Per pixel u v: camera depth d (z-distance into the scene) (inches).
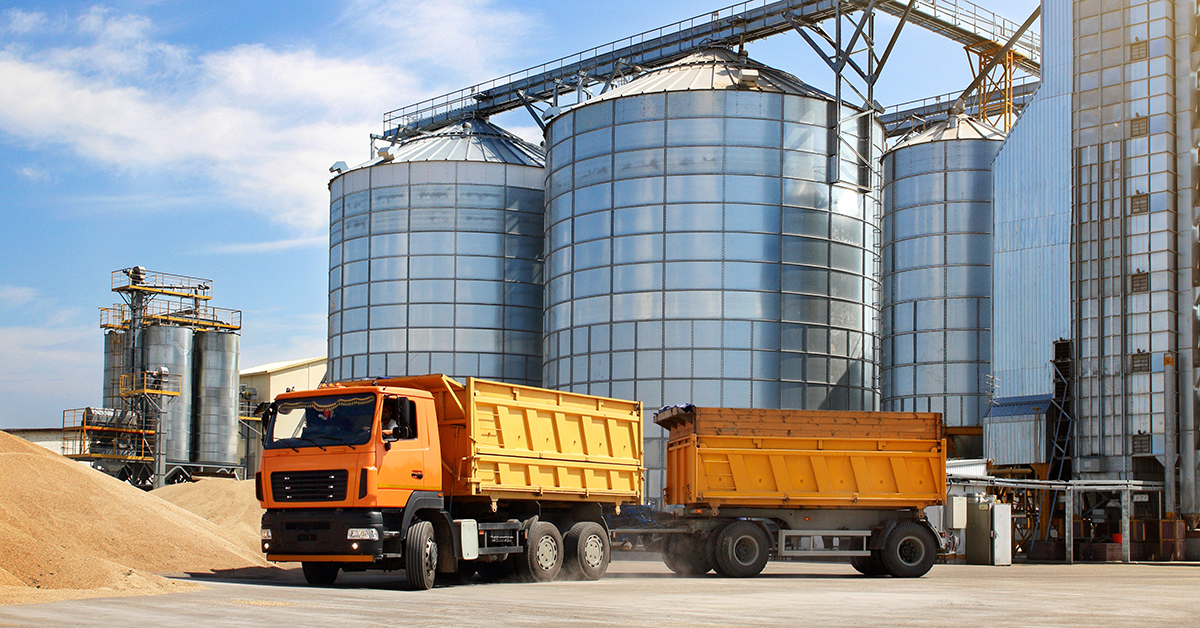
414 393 934.4
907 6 2308.1
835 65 2305.6
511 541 1006.4
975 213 2324.1
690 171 2198.6
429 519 938.7
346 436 897.5
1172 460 1838.1
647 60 2613.2
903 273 2381.9
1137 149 1947.6
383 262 2733.8
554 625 600.1
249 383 3860.7
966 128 2416.3
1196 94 1936.5
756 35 2470.5
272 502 913.5
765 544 1146.7
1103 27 2007.9
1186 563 1669.5
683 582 1013.8
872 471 1190.9
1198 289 1892.2
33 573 784.3
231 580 989.2
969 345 2295.8
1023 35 2610.7
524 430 1016.9
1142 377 1892.2
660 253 2193.7
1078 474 1942.7
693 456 1163.3
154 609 664.4
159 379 2989.7
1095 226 1983.3
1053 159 2070.6
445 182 2728.8
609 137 2271.2
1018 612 718.5
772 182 2207.2
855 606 745.0
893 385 2378.2
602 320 2233.0
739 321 2161.7
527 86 2842.0
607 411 1112.2
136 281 3159.5
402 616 645.3
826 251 2239.2
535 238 2748.5
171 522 1138.0
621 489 1115.3
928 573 1259.2
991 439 2079.2
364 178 2792.8
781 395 2166.6
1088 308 1973.4
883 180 2475.4
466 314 2679.6
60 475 1091.3
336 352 2807.6
